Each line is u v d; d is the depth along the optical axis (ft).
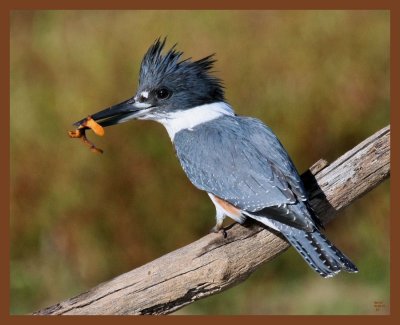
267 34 47.44
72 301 26.23
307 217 25.93
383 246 47.01
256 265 27.04
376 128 47.16
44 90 47.50
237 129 28.27
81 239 46.73
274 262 46.26
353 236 47.85
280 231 26.27
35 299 46.32
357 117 47.01
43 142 46.88
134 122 45.85
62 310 26.11
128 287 26.23
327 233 47.98
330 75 47.06
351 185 27.53
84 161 46.37
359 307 43.24
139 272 26.43
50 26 51.55
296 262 46.39
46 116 47.09
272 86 46.75
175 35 47.37
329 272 25.30
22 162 46.88
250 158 27.30
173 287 26.32
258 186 26.86
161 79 29.30
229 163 27.53
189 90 29.25
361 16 47.98
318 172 27.71
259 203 26.66
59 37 48.93
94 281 46.98
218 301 44.42
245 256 26.81
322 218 27.86
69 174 46.62
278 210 26.23
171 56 29.50
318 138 46.88
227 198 27.27
